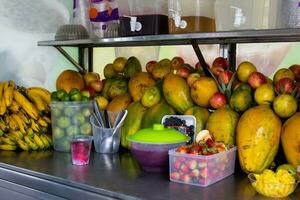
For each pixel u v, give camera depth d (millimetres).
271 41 1793
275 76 1533
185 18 1543
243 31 1378
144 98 1674
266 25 1442
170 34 1542
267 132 1306
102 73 2277
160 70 1771
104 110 1824
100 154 1690
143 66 2162
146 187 1211
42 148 1765
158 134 1377
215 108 1538
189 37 1495
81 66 2271
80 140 1523
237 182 1272
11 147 1742
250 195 1141
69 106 1714
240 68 1522
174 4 1560
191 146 1286
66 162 1540
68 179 1296
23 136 1735
